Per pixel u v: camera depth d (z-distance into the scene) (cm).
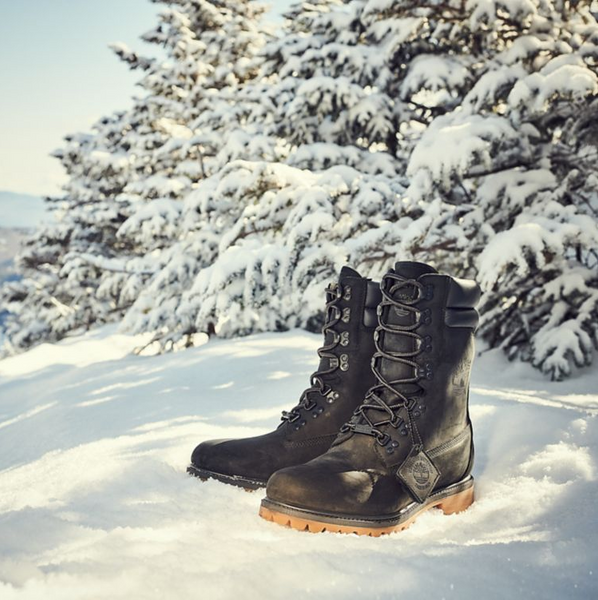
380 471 150
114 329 930
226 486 171
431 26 614
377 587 101
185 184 895
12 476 206
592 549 114
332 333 180
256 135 694
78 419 319
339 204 459
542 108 423
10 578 104
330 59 664
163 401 334
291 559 111
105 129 1549
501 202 477
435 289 161
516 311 485
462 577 105
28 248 1747
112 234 1595
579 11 545
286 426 180
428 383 158
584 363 424
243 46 1155
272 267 449
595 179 456
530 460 183
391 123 646
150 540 126
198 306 679
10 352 1703
